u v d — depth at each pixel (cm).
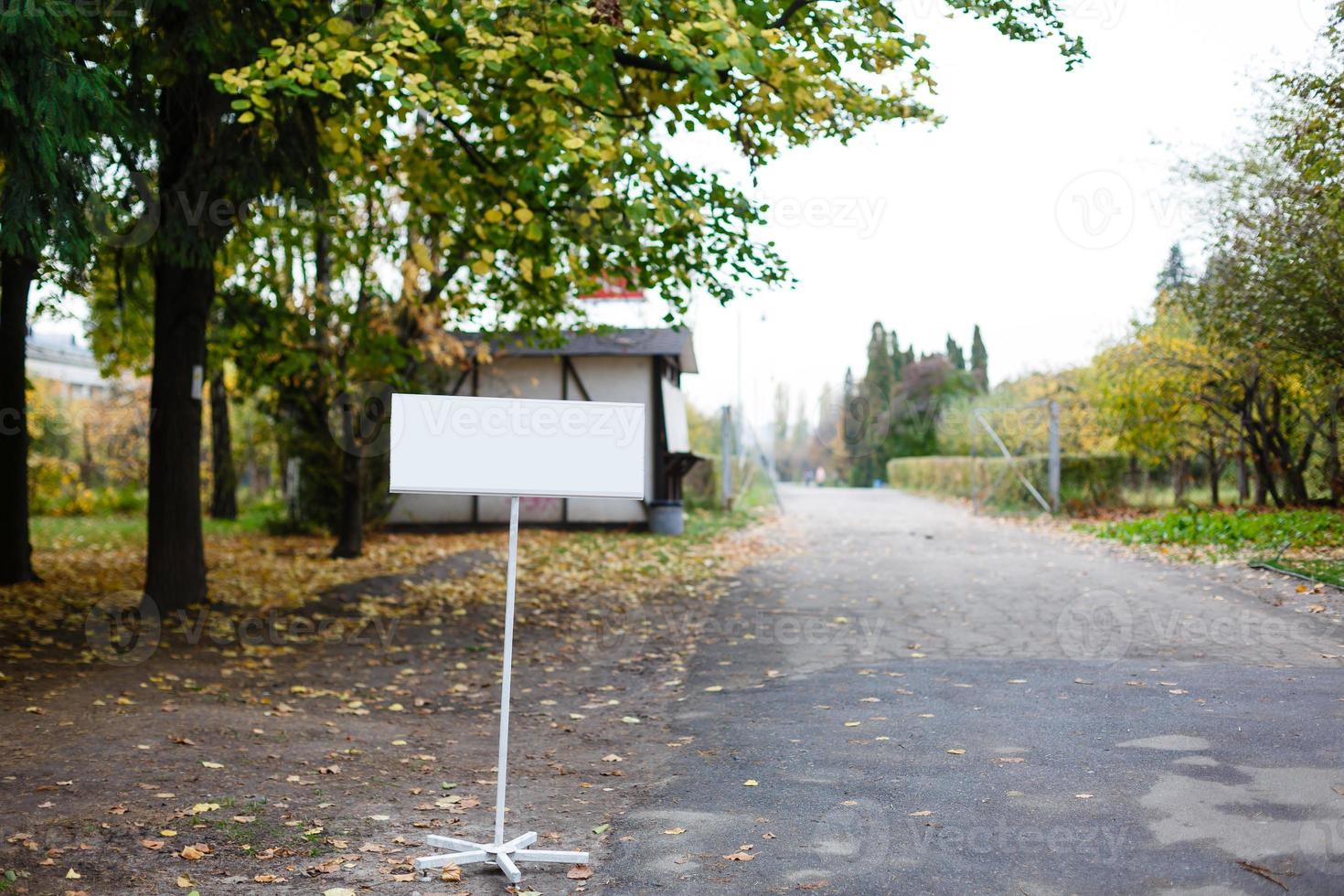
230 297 1376
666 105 1040
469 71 960
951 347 4644
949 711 679
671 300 1148
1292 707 627
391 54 854
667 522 2045
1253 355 1373
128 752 592
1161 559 1311
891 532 1952
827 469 5306
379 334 1503
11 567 1327
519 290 1366
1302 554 1177
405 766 611
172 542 1120
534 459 449
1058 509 2017
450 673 896
